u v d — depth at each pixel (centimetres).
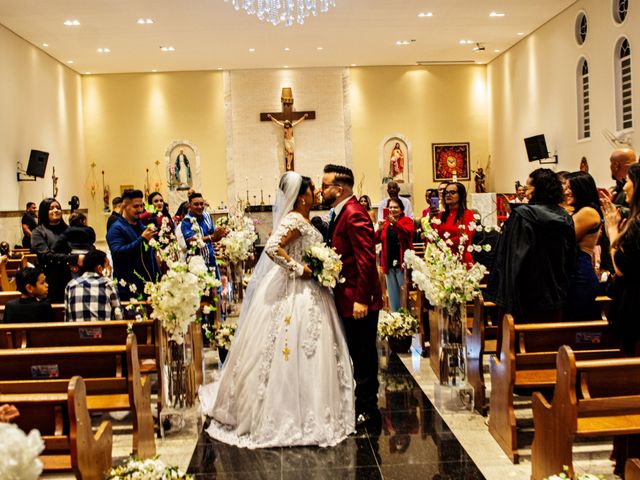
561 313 491
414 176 2095
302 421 471
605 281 552
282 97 2009
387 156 2091
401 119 2086
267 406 471
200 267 482
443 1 1407
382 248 805
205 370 671
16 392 430
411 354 720
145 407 446
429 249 543
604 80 1361
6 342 471
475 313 540
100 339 479
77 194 1942
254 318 494
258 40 1684
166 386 495
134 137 2033
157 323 489
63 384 433
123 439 496
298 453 455
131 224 665
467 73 2102
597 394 364
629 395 367
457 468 427
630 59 1251
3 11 1335
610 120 1341
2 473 195
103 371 438
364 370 520
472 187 2105
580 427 351
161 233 507
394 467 430
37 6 1316
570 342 459
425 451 455
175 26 1516
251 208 1741
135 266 634
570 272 493
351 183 526
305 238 498
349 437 482
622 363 358
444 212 714
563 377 358
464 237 536
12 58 1487
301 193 510
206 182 2052
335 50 1833
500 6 1470
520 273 475
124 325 477
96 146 2027
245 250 934
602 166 1377
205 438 487
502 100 1977
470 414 527
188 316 471
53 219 752
